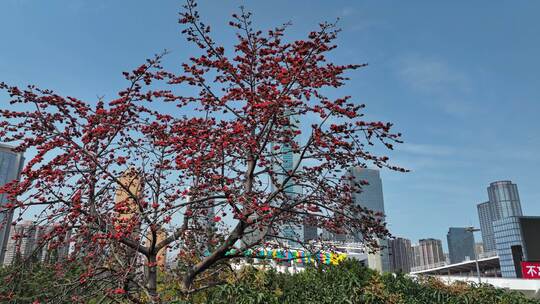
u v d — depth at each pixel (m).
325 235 7.92
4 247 6.36
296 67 6.76
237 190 6.45
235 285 10.02
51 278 6.76
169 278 8.79
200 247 8.41
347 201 7.15
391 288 16.69
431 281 18.06
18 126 6.38
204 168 6.75
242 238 7.69
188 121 6.95
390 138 6.49
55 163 6.18
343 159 6.95
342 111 6.21
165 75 7.34
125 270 6.14
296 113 7.10
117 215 7.57
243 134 6.57
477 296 17.14
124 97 6.92
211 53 7.80
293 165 8.02
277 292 12.42
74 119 6.82
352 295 14.41
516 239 124.31
